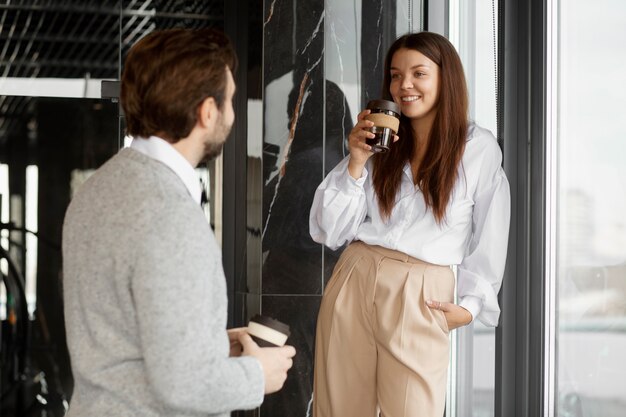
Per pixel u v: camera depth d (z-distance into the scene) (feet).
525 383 8.47
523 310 8.50
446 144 7.37
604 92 7.13
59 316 11.21
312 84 10.04
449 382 9.64
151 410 3.97
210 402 3.91
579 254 7.64
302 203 10.00
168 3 11.21
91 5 11.16
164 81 4.15
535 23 8.43
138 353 3.97
